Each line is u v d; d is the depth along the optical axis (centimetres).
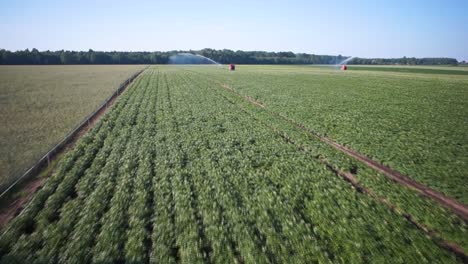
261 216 884
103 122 2067
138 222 852
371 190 1101
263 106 2772
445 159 1373
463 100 3005
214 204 935
